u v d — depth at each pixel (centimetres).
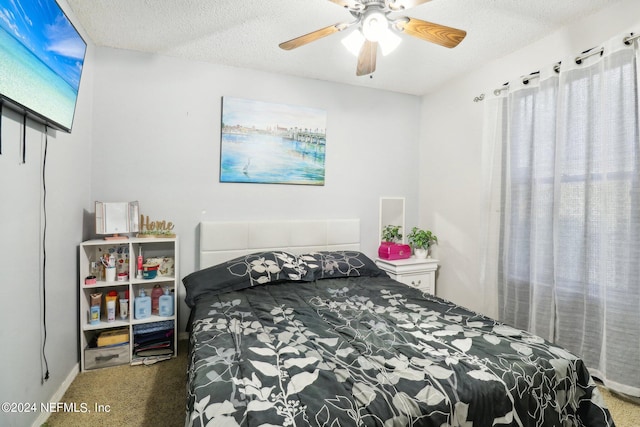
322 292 232
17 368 147
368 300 215
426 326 169
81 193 235
